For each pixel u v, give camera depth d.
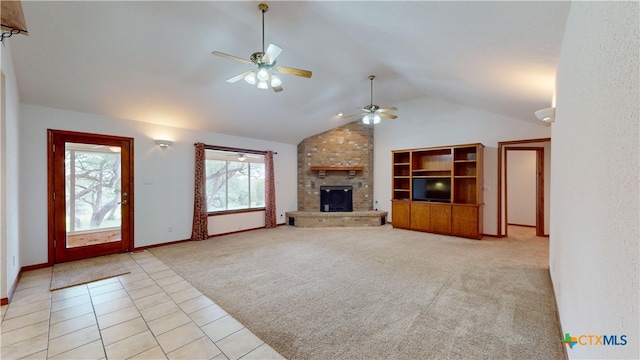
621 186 0.80
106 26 2.90
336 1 2.51
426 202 6.14
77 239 4.11
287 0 2.67
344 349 1.99
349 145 7.50
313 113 6.19
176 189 5.20
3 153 2.67
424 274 3.49
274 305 2.66
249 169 6.84
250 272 3.57
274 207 6.89
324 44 3.68
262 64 2.96
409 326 2.29
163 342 2.08
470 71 3.45
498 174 5.61
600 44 1.04
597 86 1.09
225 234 6.00
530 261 4.04
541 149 5.74
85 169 4.18
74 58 3.20
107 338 2.13
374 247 4.84
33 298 2.82
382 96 6.20
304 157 7.41
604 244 0.98
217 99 4.69
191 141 5.43
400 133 7.09
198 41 3.35
